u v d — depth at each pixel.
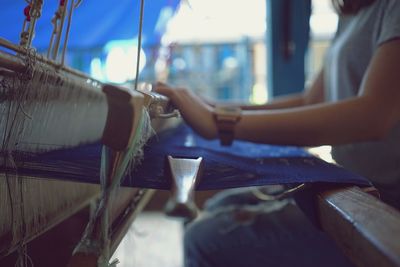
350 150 0.79
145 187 0.38
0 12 0.78
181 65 2.60
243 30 2.56
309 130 0.59
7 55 0.37
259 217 0.86
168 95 0.59
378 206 0.31
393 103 0.58
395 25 0.61
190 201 0.27
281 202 0.89
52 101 0.50
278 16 1.92
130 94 0.28
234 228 0.83
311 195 0.43
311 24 1.94
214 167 0.45
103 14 1.03
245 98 2.69
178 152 0.52
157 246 1.73
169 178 0.35
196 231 0.89
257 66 2.68
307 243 0.76
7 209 0.40
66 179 0.38
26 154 0.44
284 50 1.94
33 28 0.44
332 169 0.48
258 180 0.42
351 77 0.81
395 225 0.26
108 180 0.32
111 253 0.37
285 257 0.76
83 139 0.64
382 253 0.22
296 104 1.16
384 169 0.74
